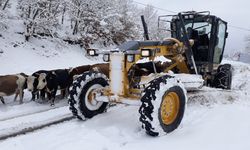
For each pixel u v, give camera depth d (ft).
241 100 23.88
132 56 16.28
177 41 19.85
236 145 13.99
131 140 14.99
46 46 66.13
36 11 65.98
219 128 16.35
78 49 75.46
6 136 16.02
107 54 17.34
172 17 24.84
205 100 22.53
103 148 13.78
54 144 14.34
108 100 17.37
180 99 16.53
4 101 26.32
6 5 66.54
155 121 14.87
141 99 15.10
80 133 15.92
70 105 18.06
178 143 14.39
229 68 26.78
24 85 25.99
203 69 24.36
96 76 18.63
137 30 98.27
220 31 25.84
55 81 25.03
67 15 88.17
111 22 89.92
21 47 60.13
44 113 21.15
